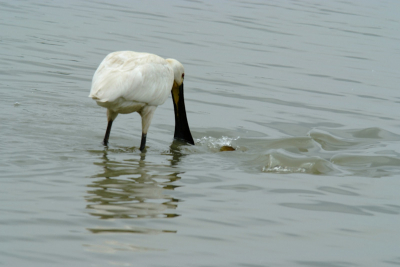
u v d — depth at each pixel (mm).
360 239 8250
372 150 13367
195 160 11844
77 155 11164
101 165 10664
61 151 11281
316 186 10562
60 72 18156
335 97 18609
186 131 13391
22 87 16047
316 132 14539
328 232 8414
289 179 10891
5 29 22688
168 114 15664
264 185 10391
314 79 20672
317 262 7391
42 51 20266
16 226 7562
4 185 9000
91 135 12883
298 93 18703
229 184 10273
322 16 33938
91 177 9844
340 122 15883
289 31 28766
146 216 8328
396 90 20000
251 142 13727
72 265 6684
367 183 10945
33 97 15227
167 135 13781
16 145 11211
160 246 7406
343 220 8945
